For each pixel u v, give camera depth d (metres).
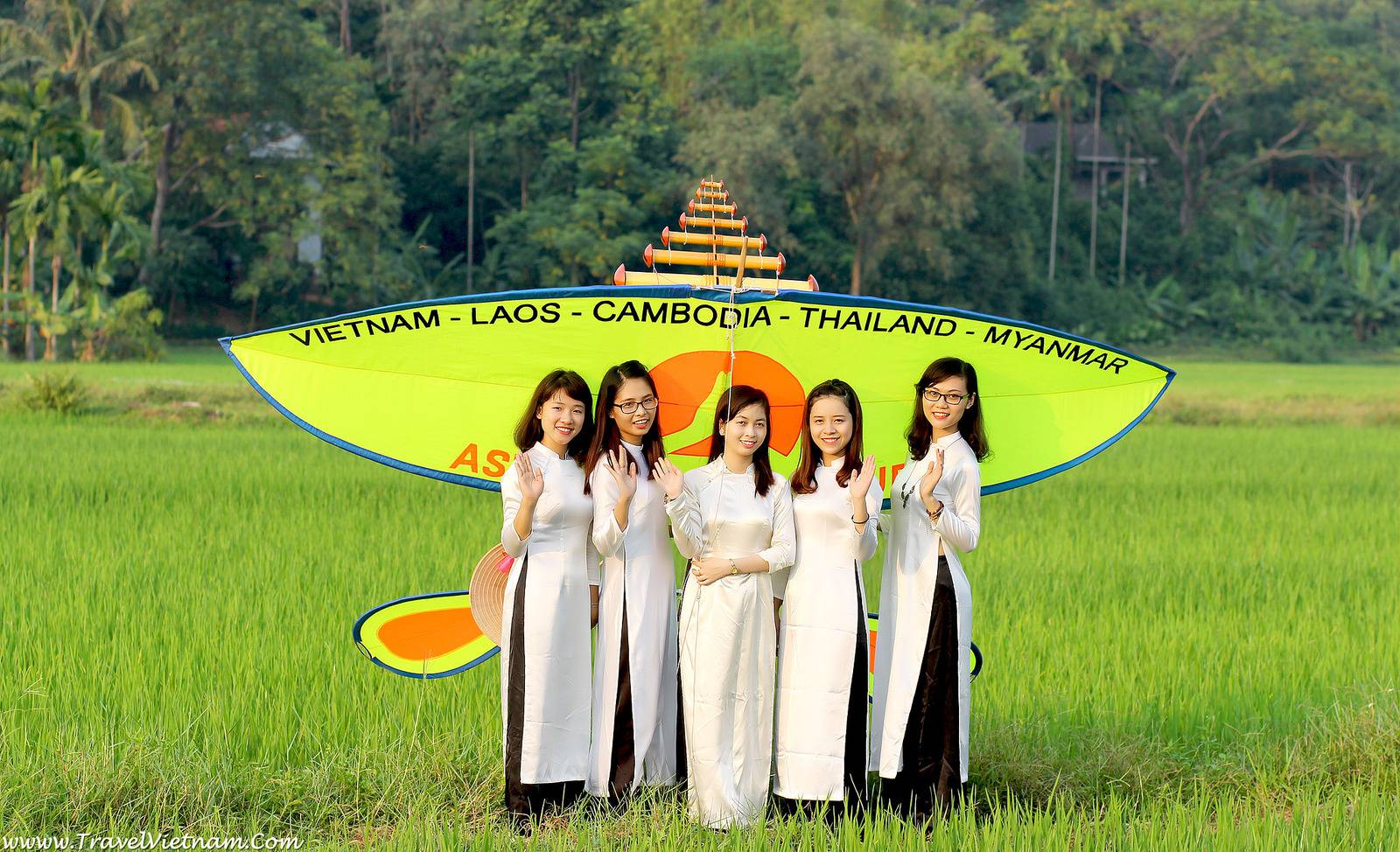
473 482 6.04
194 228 53.38
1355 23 76.44
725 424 5.39
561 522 5.41
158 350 37.78
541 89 55.47
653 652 5.43
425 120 63.34
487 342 5.77
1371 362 63.75
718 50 63.22
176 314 53.78
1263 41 72.00
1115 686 6.95
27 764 5.45
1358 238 71.19
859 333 5.82
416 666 6.18
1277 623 8.55
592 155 54.34
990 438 6.30
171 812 5.26
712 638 5.30
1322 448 21.80
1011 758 5.96
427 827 5.03
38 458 15.76
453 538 10.82
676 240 5.98
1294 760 6.00
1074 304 65.19
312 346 5.71
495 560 5.77
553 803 5.36
